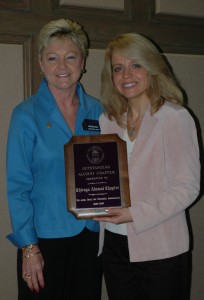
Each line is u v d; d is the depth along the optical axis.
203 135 2.22
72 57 1.49
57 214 1.50
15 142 1.47
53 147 1.49
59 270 1.54
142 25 2.00
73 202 1.46
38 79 1.84
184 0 2.06
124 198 1.44
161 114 1.39
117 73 1.46
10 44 1.79
